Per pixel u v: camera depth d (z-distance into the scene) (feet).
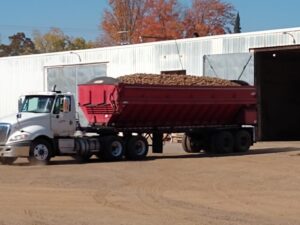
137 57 129.80
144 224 36.52
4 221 37.32
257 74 113.60
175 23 241.76
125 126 81.05
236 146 91.40
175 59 123.34
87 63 139.23
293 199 46.14
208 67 118.11
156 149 85.20
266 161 75.66
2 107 157.17
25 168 67.82
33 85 150.71
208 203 44.24
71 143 74.64
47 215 39.37
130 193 48.91
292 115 138.21
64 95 74.95
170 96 82.79
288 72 137.18
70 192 49.29
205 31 238.48
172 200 45.50
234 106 90.58
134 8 257.34
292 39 106.63
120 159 78.33
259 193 49.03
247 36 112.78
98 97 79.66
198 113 87.35
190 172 63.67
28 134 71.51
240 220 37.91
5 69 156.56
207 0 242.78
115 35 255.09
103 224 36.50
